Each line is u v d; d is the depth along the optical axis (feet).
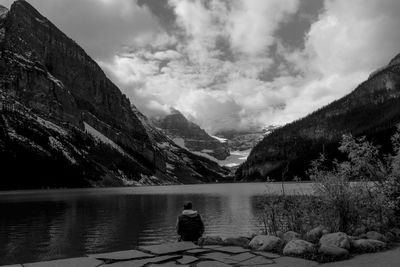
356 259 26.14
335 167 44.78
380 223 39.17
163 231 107.65
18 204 216.13
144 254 27.35
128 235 100.99
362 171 45.09
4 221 132.98
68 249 83.10
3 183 452.76
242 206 189.98
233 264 24.73
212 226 112.57
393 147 45.09
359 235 35.65
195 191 437.58
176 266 24.06
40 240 94.12
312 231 34.19
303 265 24.44
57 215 152.97
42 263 24.32
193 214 38.99
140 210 176.35
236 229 105.19
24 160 518.37
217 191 417.49
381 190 41.63
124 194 354.13
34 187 481.46
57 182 525.75
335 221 38.40
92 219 138.10
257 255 27.43
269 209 49.14
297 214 45.06
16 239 95.66
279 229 45.62
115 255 26.86
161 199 268.82
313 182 42.55
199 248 29.55
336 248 26.94
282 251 28.43
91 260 25.31
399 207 41.68
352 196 38.78
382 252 28.63
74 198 280.31
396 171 42.04
